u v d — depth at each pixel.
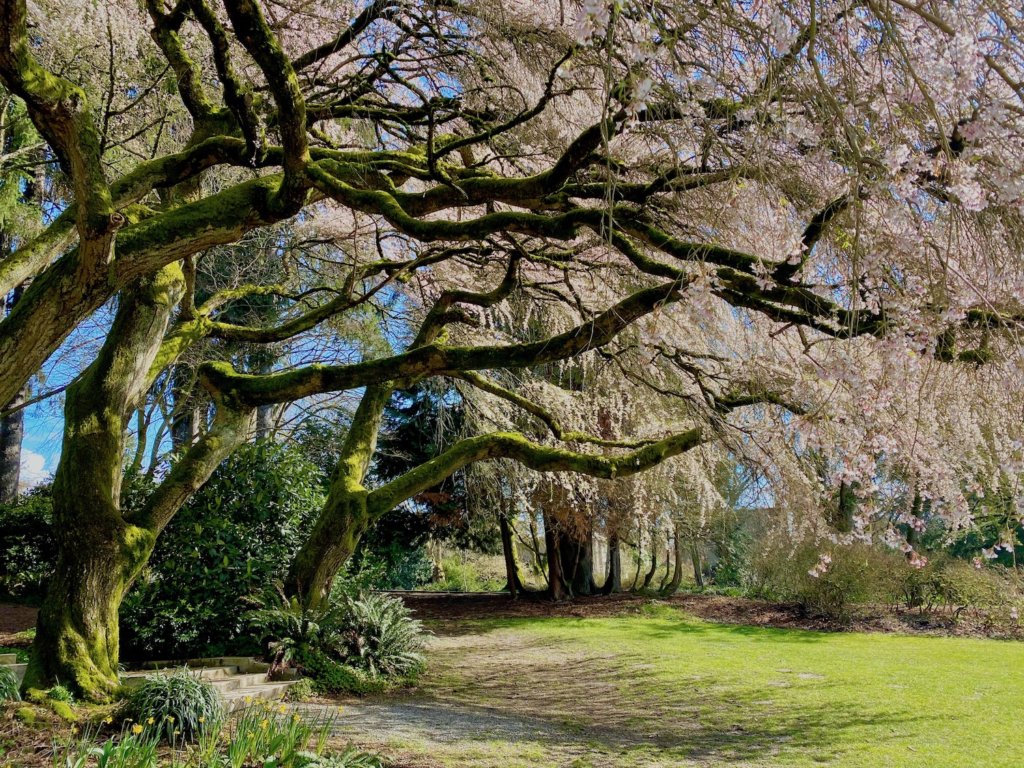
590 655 10.58
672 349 7.31
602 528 15.91
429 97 7.38
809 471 7.09
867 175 3.37
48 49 7.14
